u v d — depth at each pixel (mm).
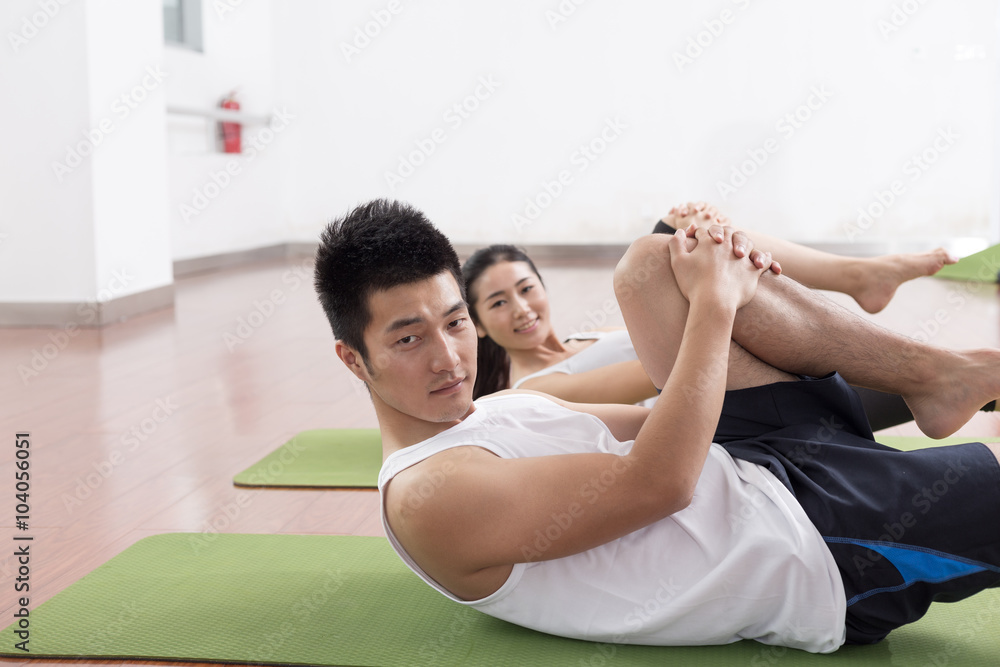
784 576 1129
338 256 1127
